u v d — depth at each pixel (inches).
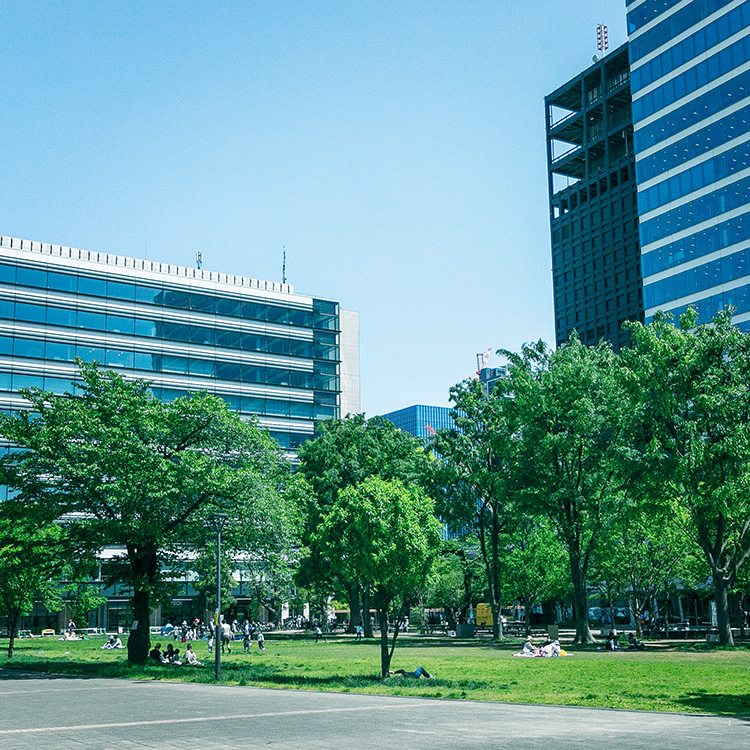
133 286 3686.0
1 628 3174.2
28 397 1376.7
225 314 3961.6
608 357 2074.3
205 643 2374.5
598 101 4938.5
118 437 1268.5
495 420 2245.3
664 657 1374.3
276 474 1528.1
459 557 2859.3
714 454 1486.2
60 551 1341.0
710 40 2903.5
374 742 485.4
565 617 3836.1
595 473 1886.1
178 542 1391.5
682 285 2950.3
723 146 2817.4
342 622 4037.9
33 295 3388.3
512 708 685.9
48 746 489.7
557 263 5206.7
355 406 4606.3
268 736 520.1
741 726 557.0
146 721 616.1
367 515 983.6
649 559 1959.9
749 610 2561.5
